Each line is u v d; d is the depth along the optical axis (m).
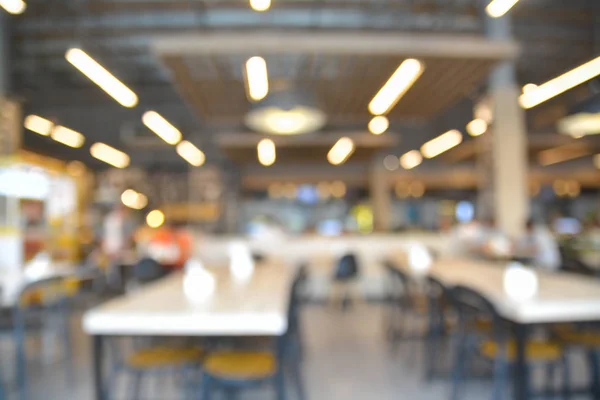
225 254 8.54
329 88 6.12
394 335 5.12
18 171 6.67
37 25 8.69
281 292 3.28
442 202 18.95
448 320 4.05
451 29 8.42
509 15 7.55
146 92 13.00
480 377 3.94
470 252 7.14
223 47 4.68
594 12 8.05
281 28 8.98
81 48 4.85
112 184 14.73
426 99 6.76
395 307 5.52
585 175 17.11
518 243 6.50
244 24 8.96
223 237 8.93
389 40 4.84
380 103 6.74
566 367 3.32
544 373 4.16
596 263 5.32
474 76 5.71
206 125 13.52
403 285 4.67
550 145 11.06
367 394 3.80
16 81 11.14
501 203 7.66
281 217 18.97
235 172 15.98
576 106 4.74
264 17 8.66
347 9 8.11
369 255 8.59
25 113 11.71
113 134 13.37
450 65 5.30
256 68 4.96
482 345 3.19
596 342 3.21
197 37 4.71
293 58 5.10
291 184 17.36
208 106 6.75
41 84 11.97
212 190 16.00
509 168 7.71
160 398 3.78
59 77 11.67
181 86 5.85
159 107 13.24
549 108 7.94
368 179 17.02
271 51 4.76
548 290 3.08
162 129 9.20
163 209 16.02
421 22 8.39
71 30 8.83
